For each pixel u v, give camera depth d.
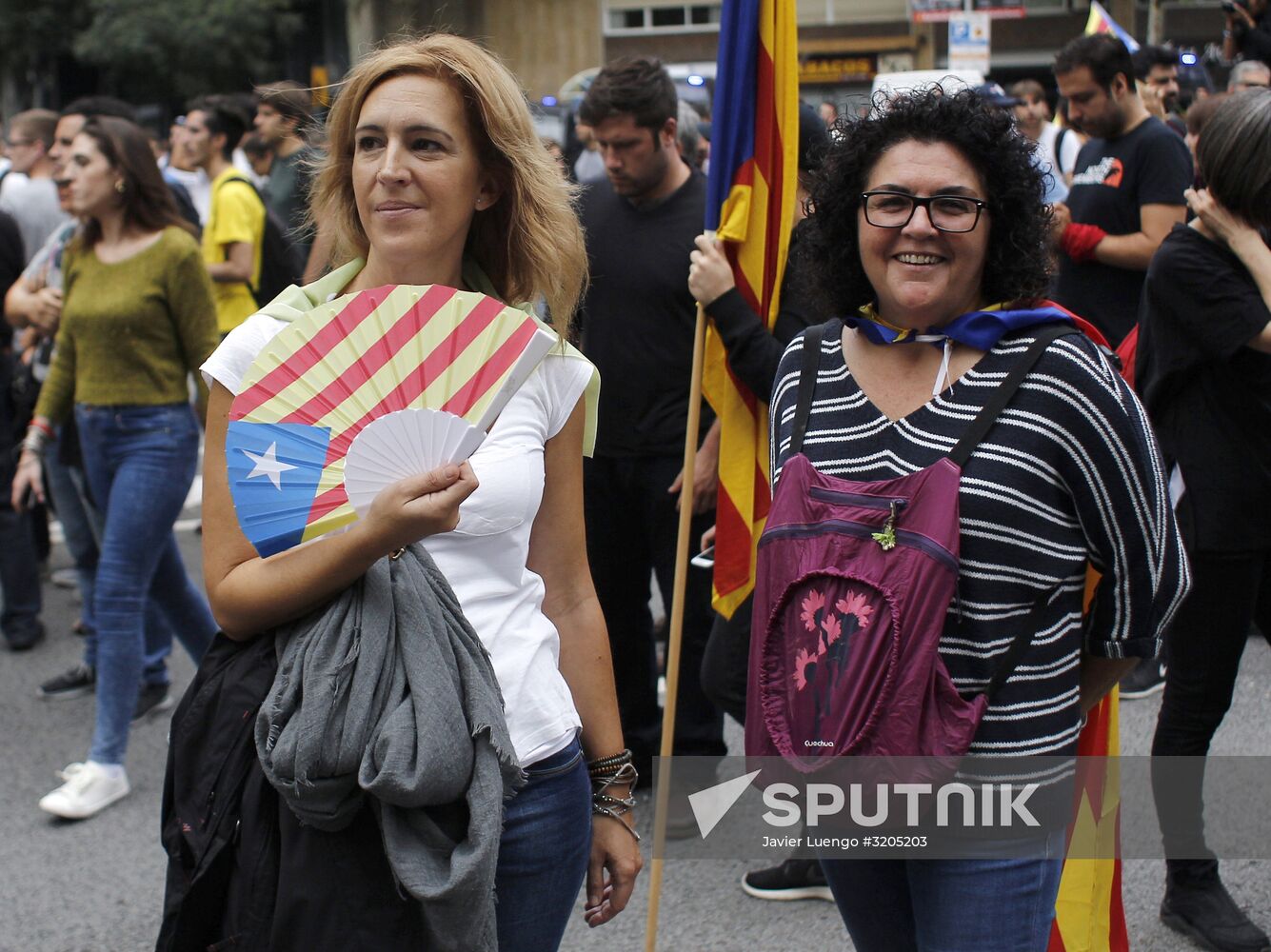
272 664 1.86
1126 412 2.15
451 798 1.80
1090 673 2.31
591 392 2.17
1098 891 2.60
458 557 1.96
